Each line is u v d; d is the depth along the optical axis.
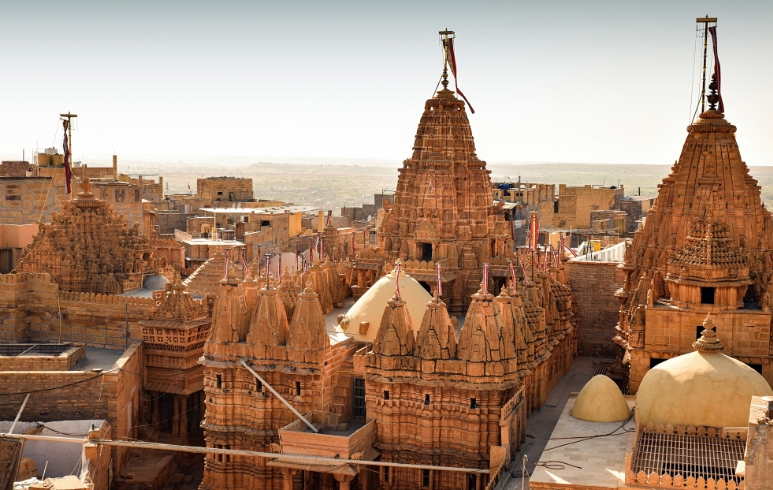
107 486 71.75
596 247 128.88
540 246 143.50
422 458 66.81
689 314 70.00
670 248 73.62
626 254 78.00
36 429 71.12
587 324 93.06
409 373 66.81
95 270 90.88
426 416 66.62
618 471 57.47
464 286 81.94
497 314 66.94
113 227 93.94
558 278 89.12
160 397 84.62
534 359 72.31
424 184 82.88
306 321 69.38
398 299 68.38
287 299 74.94
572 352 90.06
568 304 86.25
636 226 180.38
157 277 95.06
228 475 71.06
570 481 56.16
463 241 82.81
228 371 70.69
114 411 74.25
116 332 84.38
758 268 72.44
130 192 121.94
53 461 69.75
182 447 58.12
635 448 58.50
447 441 66.69
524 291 74.75
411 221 83.75
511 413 65.12
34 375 74.00
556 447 61.59
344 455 64.44
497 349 66.00
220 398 70.81
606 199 190.62
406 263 81.12
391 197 190.62
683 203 73.94
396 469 67.44
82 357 80.62
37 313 87.06
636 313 71.50
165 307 83.00
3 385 73.81
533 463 64.25
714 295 70.00
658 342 70.75
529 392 73.19
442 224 82.19
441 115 84.25
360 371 70.62
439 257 81.56
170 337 82.00
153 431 83.69
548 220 186.88
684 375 62.78
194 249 123.75
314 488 68.62
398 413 67.56
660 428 61.75
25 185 114.56
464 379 65.75
